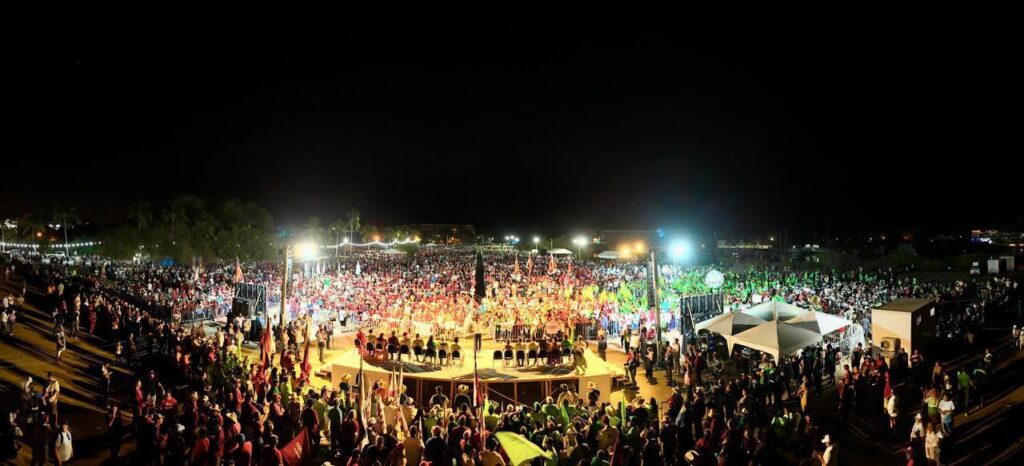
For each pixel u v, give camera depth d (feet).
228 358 78.02
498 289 162.81
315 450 54.75
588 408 64.03
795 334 77.10
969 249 295.69
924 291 153.28
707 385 80.53
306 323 104.22
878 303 136.36
